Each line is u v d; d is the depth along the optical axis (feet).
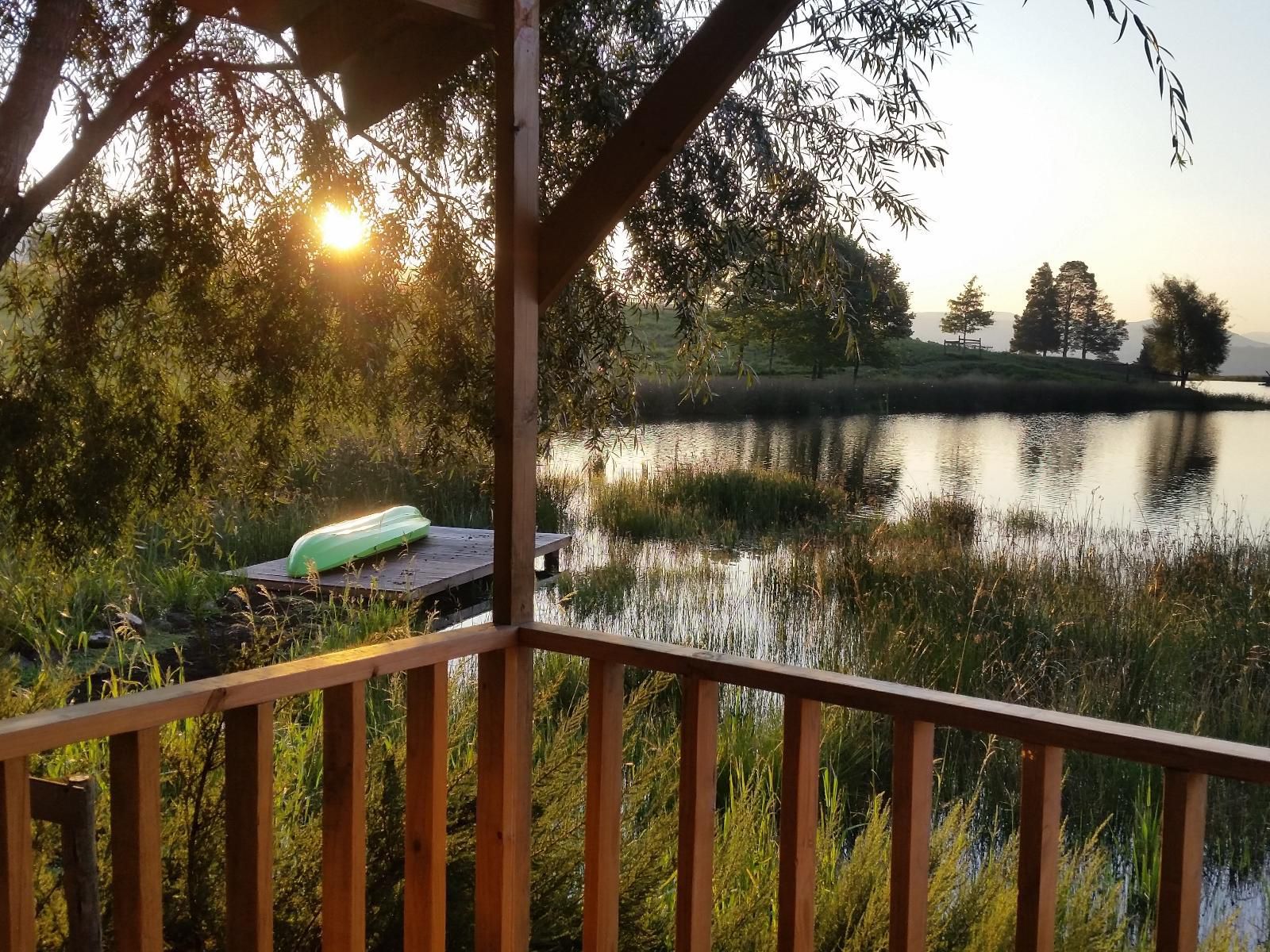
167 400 13.56
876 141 13.60
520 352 7.14
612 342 14.62
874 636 22.06
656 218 13.55
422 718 6.40
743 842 11.18
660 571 31.63
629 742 15.30
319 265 12.59
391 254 13.12
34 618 18.88
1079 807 15.42
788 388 110.11
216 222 12.42
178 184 12.50
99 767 10.09
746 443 78.18
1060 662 20.48
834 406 112.06
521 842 7.12
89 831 4.38
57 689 9.70
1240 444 89.97
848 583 27.61
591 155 13.14
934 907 9.36
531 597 7.22
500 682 6.91
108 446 12.91
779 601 27.53
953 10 12.59
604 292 14.33
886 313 108.68
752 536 39.52
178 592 22.59
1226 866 14.01
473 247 13.64
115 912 4.86
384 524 28.07
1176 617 23.07
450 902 8.57
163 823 8.30
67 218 12.05
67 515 12.85
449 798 8.75
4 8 10.53
